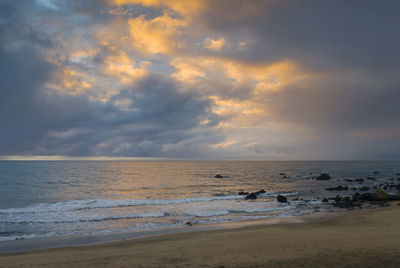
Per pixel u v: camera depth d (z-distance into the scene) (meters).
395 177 90.69
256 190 55.69
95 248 16.81
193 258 12.09
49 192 49.62
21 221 26.02
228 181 75.69
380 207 33.56
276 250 13.11
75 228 23.62
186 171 122.81
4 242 19.38
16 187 55.84
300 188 59.34
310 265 10.09
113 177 82.38
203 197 44.50
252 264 10.52
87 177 80.25
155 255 13.23
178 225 24.66
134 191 52.78
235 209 33.31
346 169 148.38
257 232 19.88
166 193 50.41
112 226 24.33
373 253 11.45
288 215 29.39
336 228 21.03
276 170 137.62
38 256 14.63
